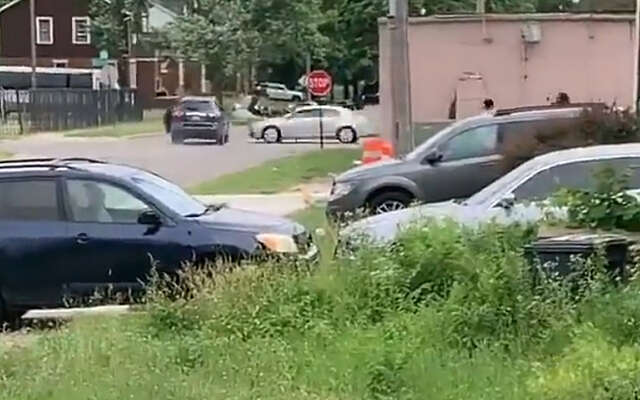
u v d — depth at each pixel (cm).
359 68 8300
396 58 2500
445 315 879
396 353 823
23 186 1244
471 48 3039
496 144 1819
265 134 5116
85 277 1226
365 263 987
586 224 985
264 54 7831
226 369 835
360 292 962
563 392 722
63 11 9188
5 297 1227
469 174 1811
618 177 1036
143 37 8775
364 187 1823
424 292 943
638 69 2622
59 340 952
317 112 5059
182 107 4953
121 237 1224
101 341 932
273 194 2598
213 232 1221
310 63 8000
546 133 1789
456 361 817
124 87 7969
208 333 950
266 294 981
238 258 1210
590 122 1795
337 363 829
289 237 1219
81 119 6606
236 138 5462
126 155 4100
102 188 1246
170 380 802
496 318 873
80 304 1226
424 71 3053
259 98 7700
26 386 799
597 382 725
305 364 844
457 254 949
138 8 8744
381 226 1177
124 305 1180
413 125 2798
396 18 2491
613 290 870
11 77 7694
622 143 1684
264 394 771
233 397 763
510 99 3034
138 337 947
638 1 2625
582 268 888
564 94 2741
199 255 1216
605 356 766
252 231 1227
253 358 860
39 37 9188
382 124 3128
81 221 1235
